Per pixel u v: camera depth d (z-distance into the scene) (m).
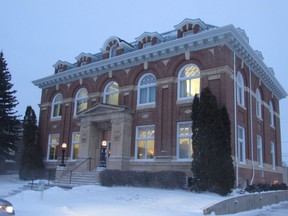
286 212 17.52
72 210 13.59
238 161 22.30
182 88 24.34
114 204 15.43
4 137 34.75
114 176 21.72
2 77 36.12
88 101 29.92
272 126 31.84
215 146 19.59
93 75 30.27
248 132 24.84
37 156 31.45
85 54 32.44
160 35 27.66
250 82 26.34
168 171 20.66
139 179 21.30
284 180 39.75
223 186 18.84
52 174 30.52
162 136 24.28
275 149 31.98
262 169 26.59
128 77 27.47
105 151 27.23
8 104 35.94
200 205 15.37
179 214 13.38
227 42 22.70
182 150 23.34
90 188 20.38
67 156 30.30
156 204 15.64
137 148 25.67
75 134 30.64
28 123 32.56
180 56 24.62
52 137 32.66
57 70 34.97
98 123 28.08
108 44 30.33
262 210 18.61
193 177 20.36
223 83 22.00
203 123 20.23
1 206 8.40
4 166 40.12
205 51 23.33
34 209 13.70
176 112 24.03
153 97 25.89
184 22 25.66
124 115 25.64
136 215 12.99
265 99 30.08
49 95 33.94
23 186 24.39
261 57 29.19
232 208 16.28
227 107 21.66
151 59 26.23
